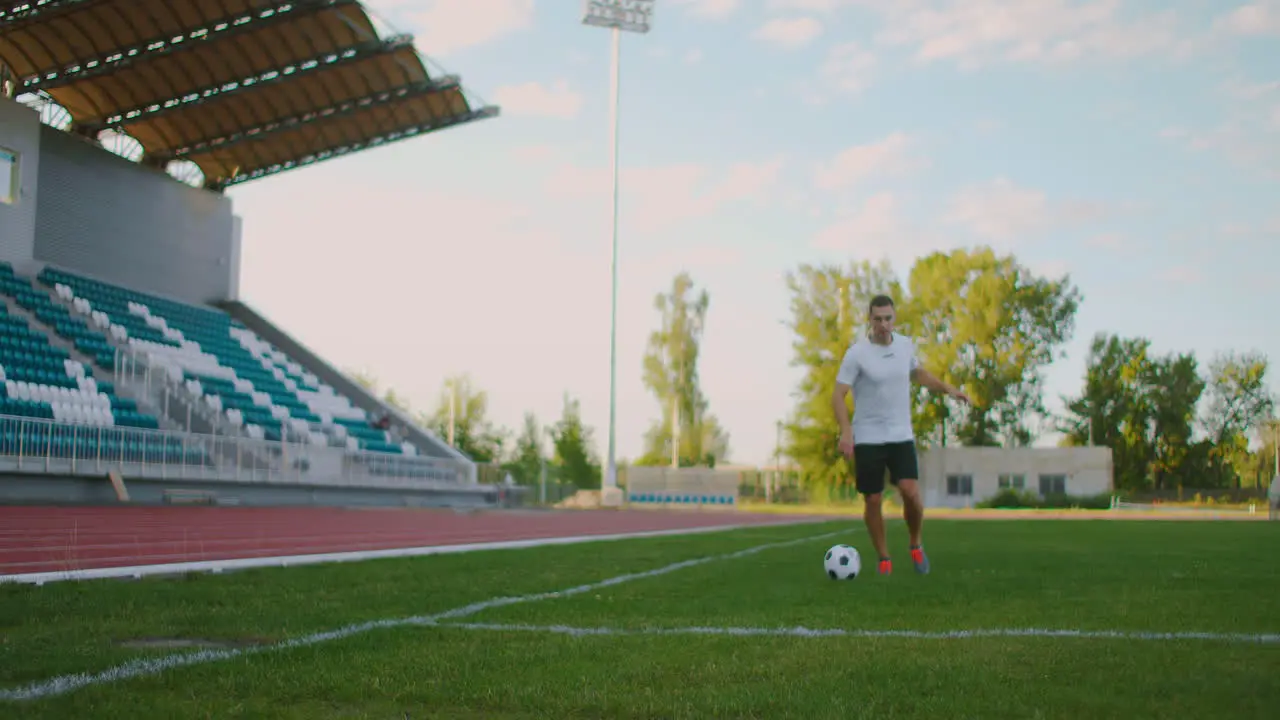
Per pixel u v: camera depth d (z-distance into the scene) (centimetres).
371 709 264
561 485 5094
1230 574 667
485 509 2981
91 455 1856
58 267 2655
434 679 299
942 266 5622
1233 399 6781
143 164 2984
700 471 5259
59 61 2439
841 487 5066
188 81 2616
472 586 593
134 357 2348
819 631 404
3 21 2142
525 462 6588
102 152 2820
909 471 676
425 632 397
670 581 635
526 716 258
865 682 292
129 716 250
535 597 535
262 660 329
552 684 292
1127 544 1113
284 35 2462
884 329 683
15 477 1720
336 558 809
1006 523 2159
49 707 258
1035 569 720
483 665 322
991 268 5588
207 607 473
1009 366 5525
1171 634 390
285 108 2802
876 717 250
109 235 2842
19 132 2441
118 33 2362
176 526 1312
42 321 2344
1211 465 6631
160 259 3050
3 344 2131
